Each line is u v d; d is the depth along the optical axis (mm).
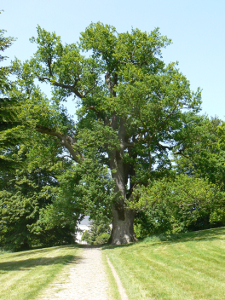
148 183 24641
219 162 25688
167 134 25203
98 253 19094
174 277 9148
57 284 8719
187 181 20328
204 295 7070
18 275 10414
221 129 28438
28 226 35250
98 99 26297
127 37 27688
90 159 23578
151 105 21469
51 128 25078
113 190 24922
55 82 27656
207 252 13570
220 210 22047
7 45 12766
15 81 13336
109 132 23797
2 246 39219
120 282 8984
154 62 27938
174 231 36188
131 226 25750
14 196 36625
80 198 24016
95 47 28547
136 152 26938
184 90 20500
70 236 40938
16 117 13156
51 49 27406
